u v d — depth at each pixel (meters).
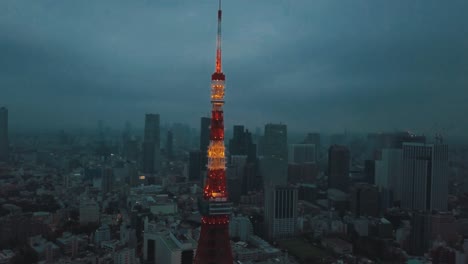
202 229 186.62
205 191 189.25
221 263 183.00
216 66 191.75
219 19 191.88
